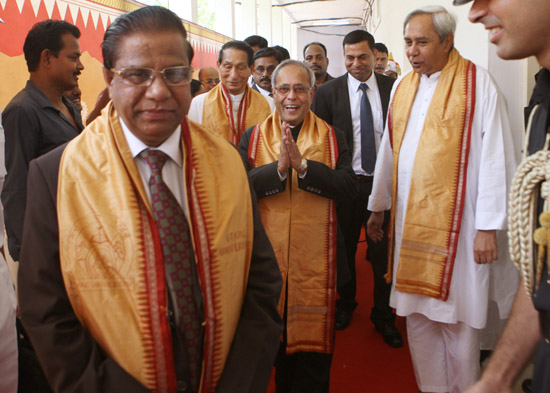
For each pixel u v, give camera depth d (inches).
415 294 89.5
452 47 87.0
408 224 88.0
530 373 86.4
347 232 129.8
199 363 46.7
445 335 90.7
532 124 40.9
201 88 168.9
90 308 43.3
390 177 101.4
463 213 84.7
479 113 82.8
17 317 60.9
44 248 44.0
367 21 794.2
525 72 110.1
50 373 41.9
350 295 131.0
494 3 36.3
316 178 79.6
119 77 42.5
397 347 118.7
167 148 47.1
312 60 186.7
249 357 48.4
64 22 95.8
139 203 44.6
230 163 51.5
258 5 624.7
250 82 192.9
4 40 127.3
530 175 38.8
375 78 136.1
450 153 83.5
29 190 45.5
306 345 85.0
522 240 39.8
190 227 46.1
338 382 104.1
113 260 43.3
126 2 194.5
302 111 85.0
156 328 43.1
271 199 83.4
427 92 88.6
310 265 84.0
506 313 89.8
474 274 84.6
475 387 43.3
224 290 47.0
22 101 88.0
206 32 311.7
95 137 47.0
